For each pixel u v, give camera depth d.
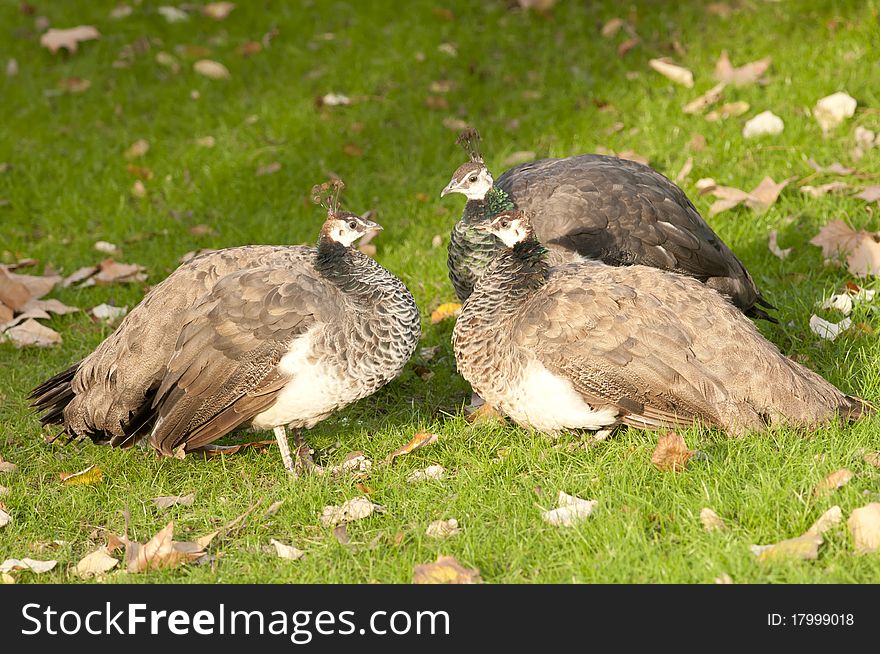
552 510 8.16
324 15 19.08
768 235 12.51
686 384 8.59
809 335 10.59
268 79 17.59
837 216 12.55
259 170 15.27
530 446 9.38
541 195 10.88
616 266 9.79
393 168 15.10
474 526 8.20
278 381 8.93
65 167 15.82
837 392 8.94
